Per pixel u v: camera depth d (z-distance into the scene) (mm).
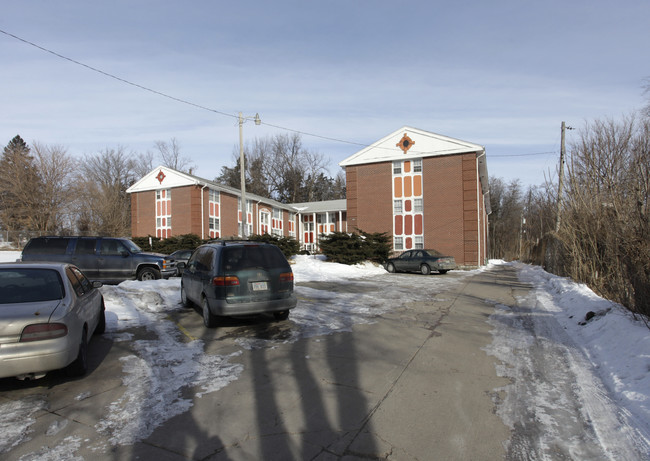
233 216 39688
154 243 34688
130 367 5484
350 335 7176
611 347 5898
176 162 62562
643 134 11648
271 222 44750
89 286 6719
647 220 6891
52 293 5078
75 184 40969
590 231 10430
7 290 4965
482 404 4227
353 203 30797
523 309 9875
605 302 8297
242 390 4645
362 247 24828
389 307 10047
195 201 35219
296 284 15180
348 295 12188
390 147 29672
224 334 7254
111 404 4281
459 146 27641
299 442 3461
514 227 68812
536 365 5504
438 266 21062
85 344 5316
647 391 4273
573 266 11617
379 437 3539
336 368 5387
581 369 5340
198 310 9430
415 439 3504
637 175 7805
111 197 43969
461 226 27578
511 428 3701
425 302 10883
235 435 3592
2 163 38188
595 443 3430
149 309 9469
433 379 4965
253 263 7590
